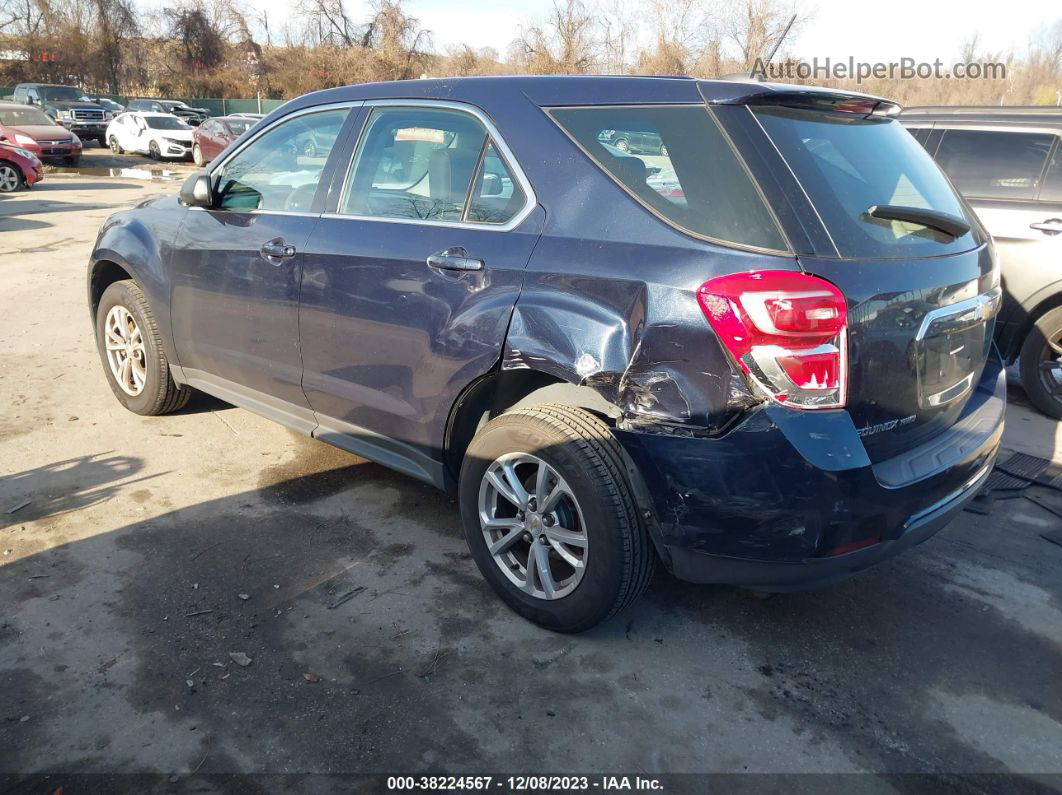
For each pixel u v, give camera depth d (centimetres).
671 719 262
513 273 290
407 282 321
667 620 314
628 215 273
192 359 439
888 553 264
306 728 252
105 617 301
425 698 267
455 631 302
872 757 249
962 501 288
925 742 256
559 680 278
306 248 360
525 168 299
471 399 318
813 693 277
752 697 274
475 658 288
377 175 349
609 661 289
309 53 4528
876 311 250
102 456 438
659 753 248
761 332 240
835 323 241
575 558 290
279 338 379
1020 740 258
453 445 327
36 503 384
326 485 415
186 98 5050
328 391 364
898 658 296
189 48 5147
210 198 403
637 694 273
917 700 275
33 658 278
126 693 264
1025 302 548
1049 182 544
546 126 299
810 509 244
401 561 348
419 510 394
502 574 310
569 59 3050
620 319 263
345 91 375
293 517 382
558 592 295
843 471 242
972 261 297
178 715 255
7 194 1664
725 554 259
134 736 246
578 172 288
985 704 274
